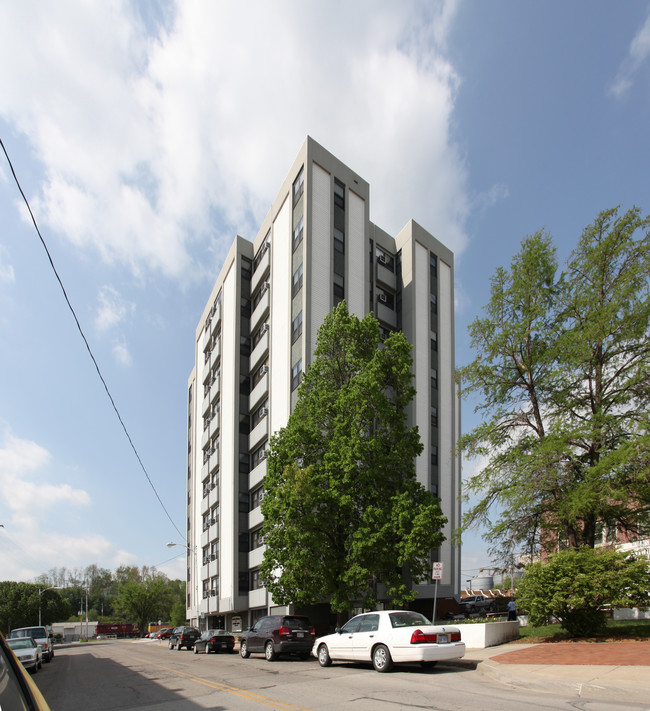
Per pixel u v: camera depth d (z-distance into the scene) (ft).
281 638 65.26
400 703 31.01
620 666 36.88
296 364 111.75
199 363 198.39
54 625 365.20
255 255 149.38
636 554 61.62
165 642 223.10
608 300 66.49
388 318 137.49
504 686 36.52
